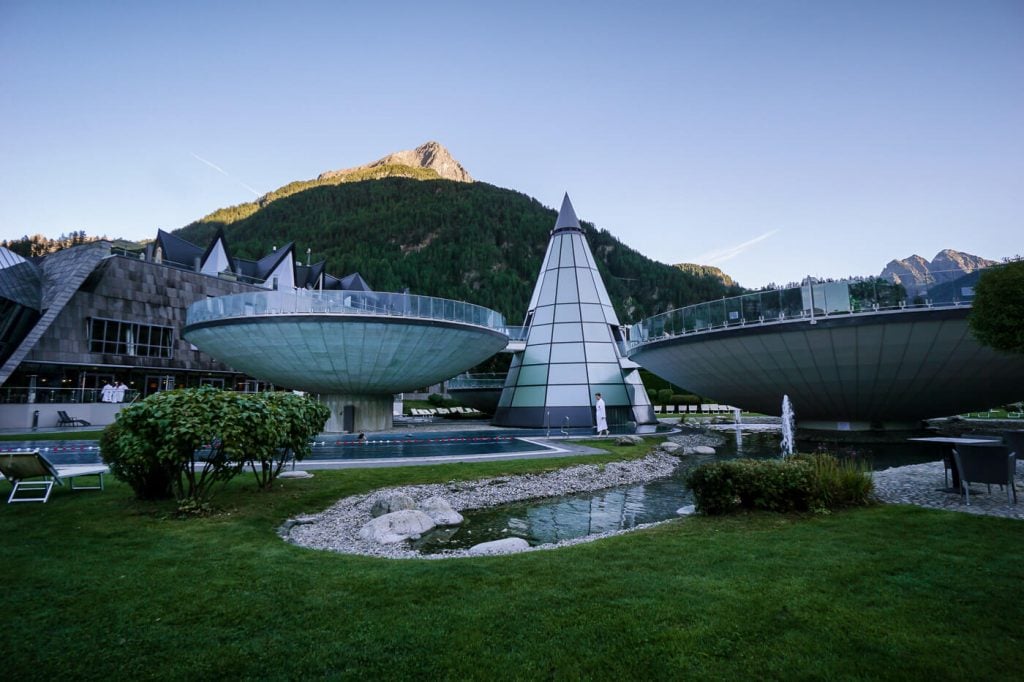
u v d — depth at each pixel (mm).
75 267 36375
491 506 13109
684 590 5082
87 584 5352
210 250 57000
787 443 19234
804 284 19875
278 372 25906
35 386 34344
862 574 5469
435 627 4312
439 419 47688
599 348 34656
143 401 8891
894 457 20109
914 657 3752
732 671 3609
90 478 11938
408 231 192625
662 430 33281
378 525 9703
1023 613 4457
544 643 4016
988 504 9438
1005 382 19953
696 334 22375
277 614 4617
